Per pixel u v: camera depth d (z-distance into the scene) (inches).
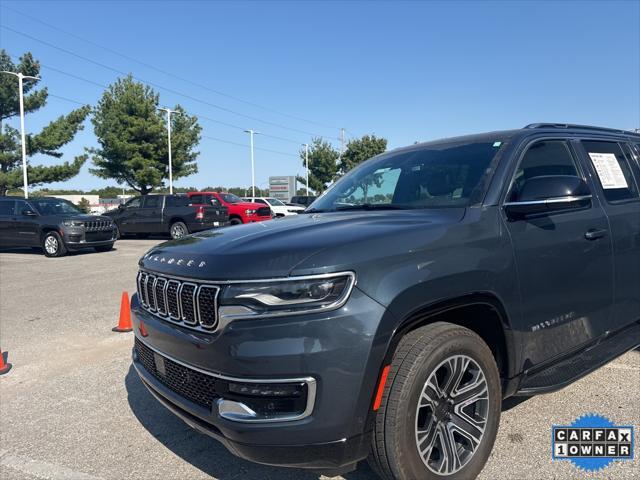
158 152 1446.9
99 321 265.3
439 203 126.0
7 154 1192.8
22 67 1227.2
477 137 146.3
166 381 110.0
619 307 148.6
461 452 105.4
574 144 149.1
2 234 589.6
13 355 212.7
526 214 119.3
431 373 96.4
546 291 121.2
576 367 130.6
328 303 88.4
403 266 95.2
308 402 87.4
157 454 128.2
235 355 89.9
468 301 104.1
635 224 153.3
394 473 95.0
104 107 1435.8
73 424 146.6
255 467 120.6
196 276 98.1
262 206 832.3
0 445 135.3
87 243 576.7
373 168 161.6
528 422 134.5
